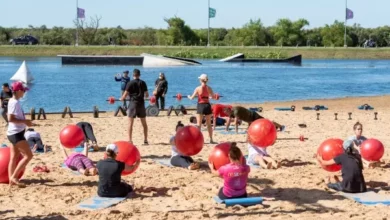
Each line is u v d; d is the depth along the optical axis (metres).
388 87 45.62
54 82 45.88
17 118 11.25
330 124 22.36
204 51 104.81
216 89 42.34
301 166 13.87
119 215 9.68
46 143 17.14
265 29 137.25
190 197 10.88
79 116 25.09
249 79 52.06
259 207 10.20
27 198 10.76
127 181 12.09
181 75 55.34
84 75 53.81
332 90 42.72
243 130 20.05
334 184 11.37
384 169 13.45
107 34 129.25
